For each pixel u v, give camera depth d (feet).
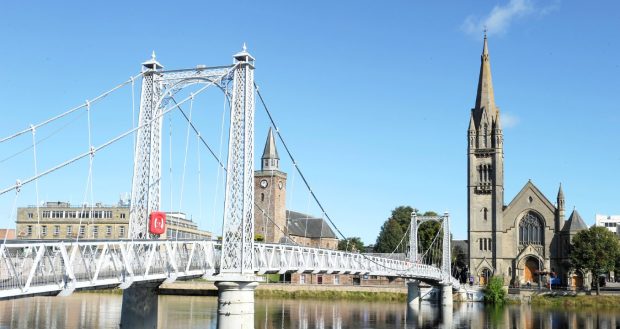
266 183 561.43
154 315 153.28
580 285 455.63
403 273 288.51
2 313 281.95
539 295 410.93
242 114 147.43
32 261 100.17
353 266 233.76
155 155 155.84
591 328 278.67
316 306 368.07
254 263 154.10
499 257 476.95
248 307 144.36
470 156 499.92
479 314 336.29
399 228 566.77
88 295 412.36
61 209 431.43
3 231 429.38
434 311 349.00
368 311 342.23
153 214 150.61
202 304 357.82
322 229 612.29
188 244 142.10
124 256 114.93
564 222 469.16
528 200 479.00
